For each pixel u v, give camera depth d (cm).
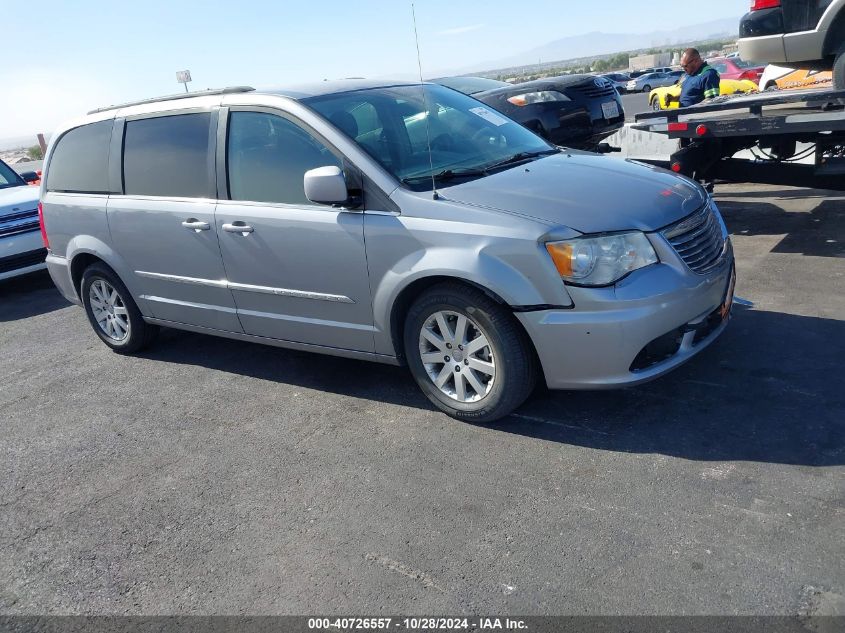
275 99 409
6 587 292
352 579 269
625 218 329
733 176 654
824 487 284
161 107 469
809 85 824
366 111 410
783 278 521
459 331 355
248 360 509
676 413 354
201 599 270
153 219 463
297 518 312
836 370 374
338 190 354
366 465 348
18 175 902
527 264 322
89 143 516
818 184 612
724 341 425
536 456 334
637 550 263
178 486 353
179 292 475
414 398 412
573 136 867
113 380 506
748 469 302
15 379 534
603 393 383
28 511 349
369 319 384
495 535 283
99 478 372
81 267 549
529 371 343
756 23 686
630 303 315
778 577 241
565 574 256
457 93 489
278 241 401
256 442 387
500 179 372
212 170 433
